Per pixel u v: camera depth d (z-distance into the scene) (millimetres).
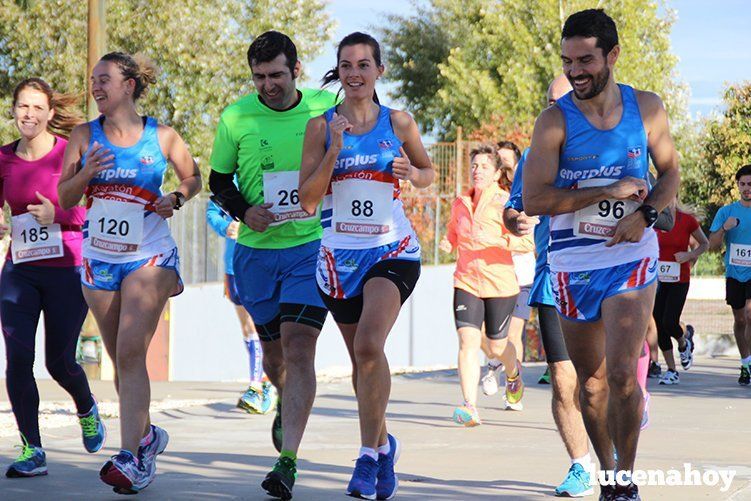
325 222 9219
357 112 9086
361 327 8773
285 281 9969
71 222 10562
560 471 10906
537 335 28859
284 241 10070
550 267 8453
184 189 9781
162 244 9648
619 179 8156
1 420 15133
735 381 21875
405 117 9180
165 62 43500
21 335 10477
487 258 15016
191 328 25938
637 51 68812
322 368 26797
